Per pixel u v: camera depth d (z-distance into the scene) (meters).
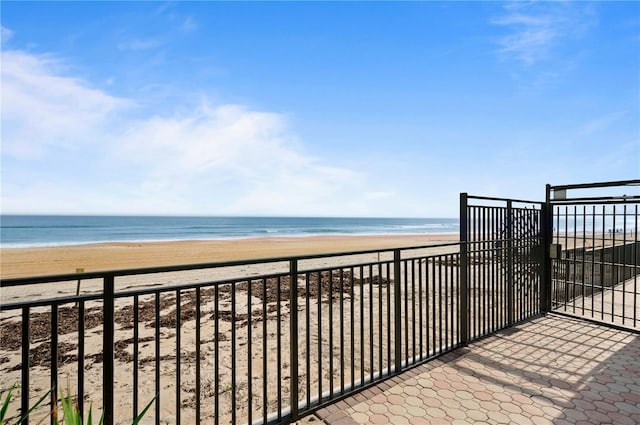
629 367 3.67
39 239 44.28
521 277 5.30
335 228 82.19
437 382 3.37
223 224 89.00
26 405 1.73
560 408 2.91
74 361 5.10
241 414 3.31
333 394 3.09
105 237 48.53
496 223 4.82
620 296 6.98
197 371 2.32
